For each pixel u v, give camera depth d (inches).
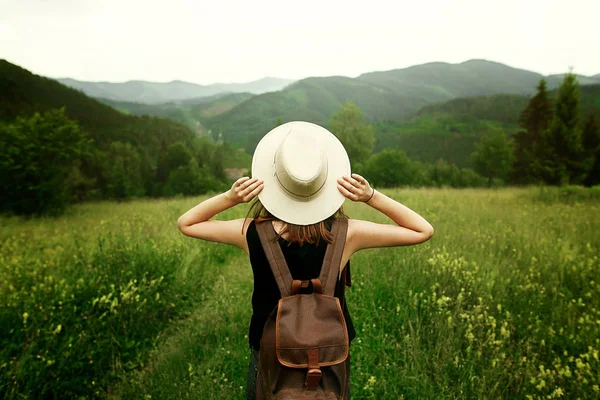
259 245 54.7
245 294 182.1
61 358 114.0
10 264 194.1
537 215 343.6
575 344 119.0
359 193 56.4
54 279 165.6
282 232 54.8
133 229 323.6
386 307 150.6
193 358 127.5
